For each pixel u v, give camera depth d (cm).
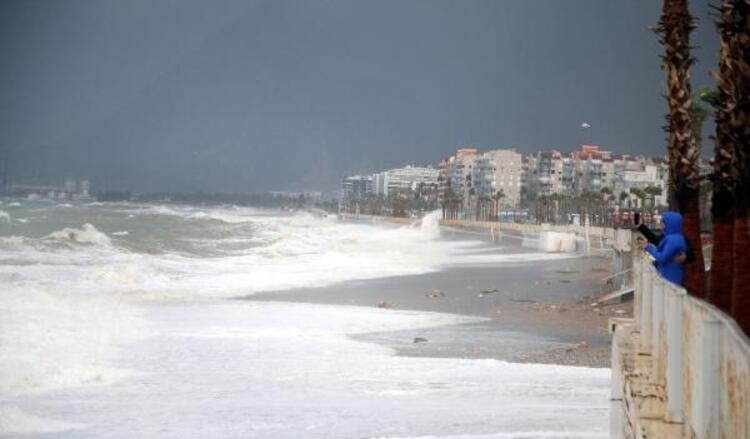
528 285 6234
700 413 614
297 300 5047
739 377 498
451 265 8456
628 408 995
